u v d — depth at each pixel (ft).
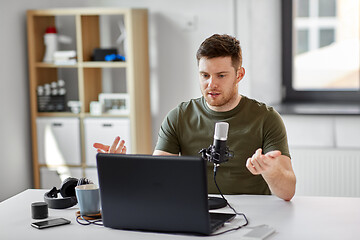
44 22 13.07
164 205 5.27
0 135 12.00
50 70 13.39
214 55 6.64
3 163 12.12
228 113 7.23
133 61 12.23
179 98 13.43
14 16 12.44
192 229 5.26
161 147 7.48
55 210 6.28
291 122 12.17
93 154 12.60
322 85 13.76
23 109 12.89
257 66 13.02
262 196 6.75
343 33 13.46
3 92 12.09
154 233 5.38
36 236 5.35
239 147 7.17
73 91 13.92
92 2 13.58
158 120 13.58
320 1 13.46
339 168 12.07
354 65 13.51
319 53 13.65
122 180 5.37
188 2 13.10
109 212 5.50
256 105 7.30
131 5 13.41
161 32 13.32
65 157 12.71
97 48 12.67
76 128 12.57
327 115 11.91
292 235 5.24
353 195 12.09
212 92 6.80
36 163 12.83
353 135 11.89
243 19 12.71
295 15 13.62
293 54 13.75
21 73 12.78
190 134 7.38
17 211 6.25
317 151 12.10
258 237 5.10
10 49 12.32
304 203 6.35
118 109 12.71
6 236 5.37
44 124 12.71
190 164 5.07
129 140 12.39
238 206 6.29
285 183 6.31
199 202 5.14
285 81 13.84
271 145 7.05
